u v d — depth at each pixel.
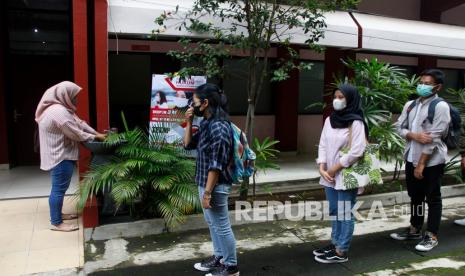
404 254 4.09
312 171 7.34
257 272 3.66
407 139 4.29
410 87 5.77
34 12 7.38
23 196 5.64
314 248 4.23
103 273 3.59
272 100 9.02
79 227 4.57
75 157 4.52
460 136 4.73
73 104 4.47
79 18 4.34
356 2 5.19
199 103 3.26
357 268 3.77
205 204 3.18
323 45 5.91
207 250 4.11
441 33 7.20
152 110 4.80
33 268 3.66
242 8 5.01
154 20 4.87
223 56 5.19
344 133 3.63
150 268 3.70
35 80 7.48
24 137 7.47
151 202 4.54
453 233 4.70
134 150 4.30
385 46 6.58
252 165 3.60
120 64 7.88
